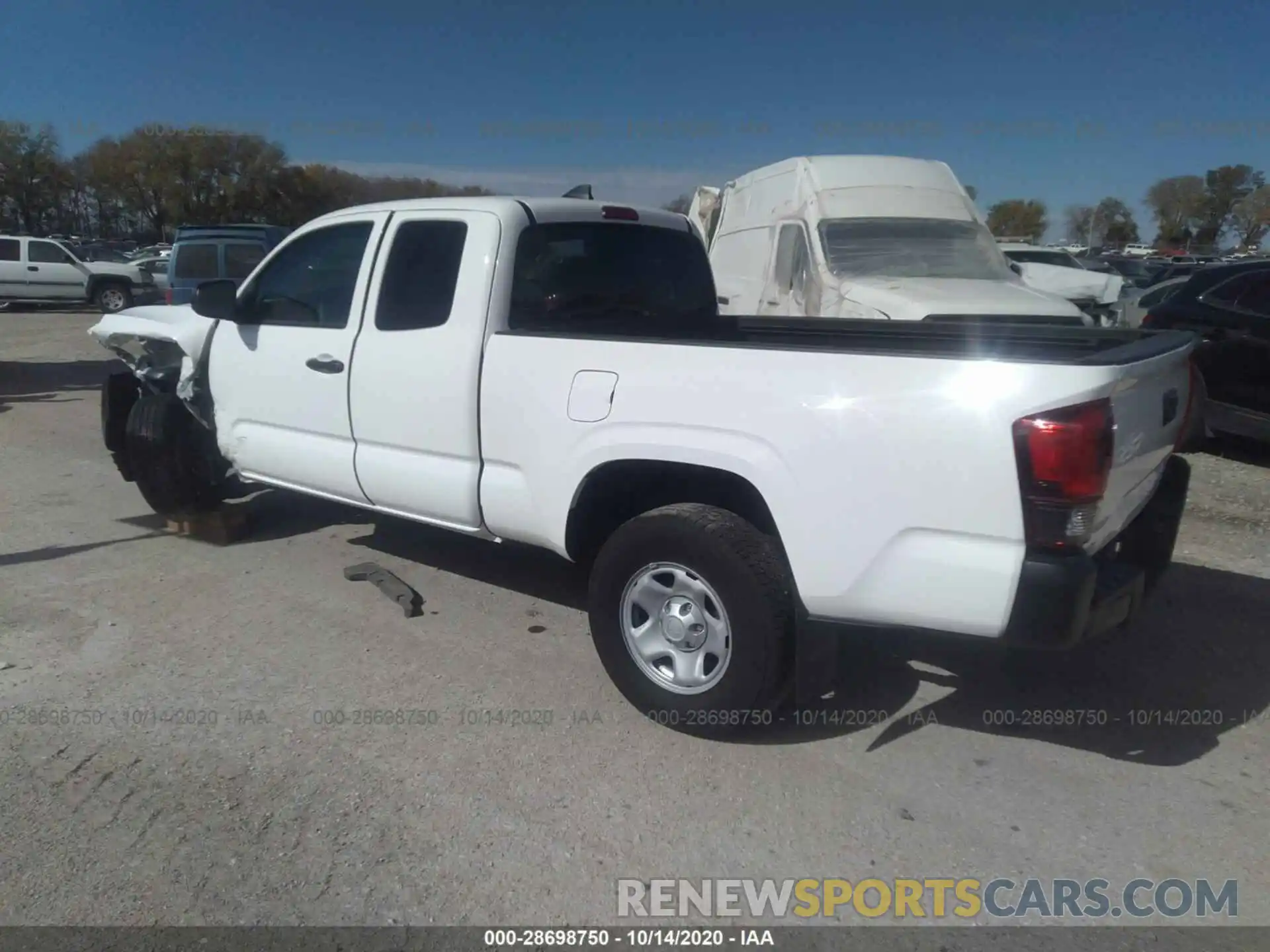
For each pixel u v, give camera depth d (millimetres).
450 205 4621
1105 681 4301
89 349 16672
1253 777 3562
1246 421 8266
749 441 3490
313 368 5039
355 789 3439
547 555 5871
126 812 3311
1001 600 3102
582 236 4859
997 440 3049
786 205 10133
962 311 7984
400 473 4707
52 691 4145
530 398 4133
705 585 3623
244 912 2850
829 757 3666
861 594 3330
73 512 6719
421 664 4414
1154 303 13141
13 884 2955
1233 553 6016
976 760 3662
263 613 4977
